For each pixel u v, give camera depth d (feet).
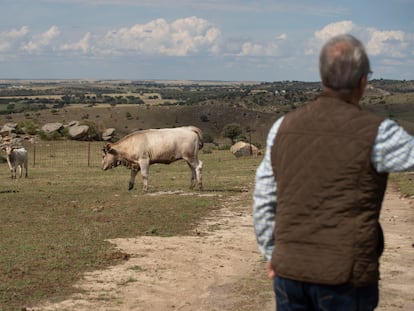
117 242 41.32
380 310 26.40
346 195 11.85
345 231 11.76
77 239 42.11
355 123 12.05
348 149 11.92
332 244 11.77
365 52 12.32
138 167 75.15
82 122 207.82
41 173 116.67
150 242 41.52
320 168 12.00
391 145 11.80
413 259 36.09
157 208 58.29
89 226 48.11
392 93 481.46
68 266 33.73
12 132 196.95
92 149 176.55
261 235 12.83
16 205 62.13
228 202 63.10
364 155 11.84
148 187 79.51
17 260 34.81
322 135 12.14
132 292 29.17
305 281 11.87
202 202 62.49
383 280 31.45
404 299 28.04
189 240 42.60
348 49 12.23
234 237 43.98
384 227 47.50
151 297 28.50
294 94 586.86
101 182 90.43
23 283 29.94
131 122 475.72
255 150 151.12
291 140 12.39
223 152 167.94
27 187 82.43
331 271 11.62
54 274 31.89
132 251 38.34
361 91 12.55
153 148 73.87
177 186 81.20
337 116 12.21
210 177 97.60
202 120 472.85
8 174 115.75
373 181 11.93
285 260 12.06
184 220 51.34
